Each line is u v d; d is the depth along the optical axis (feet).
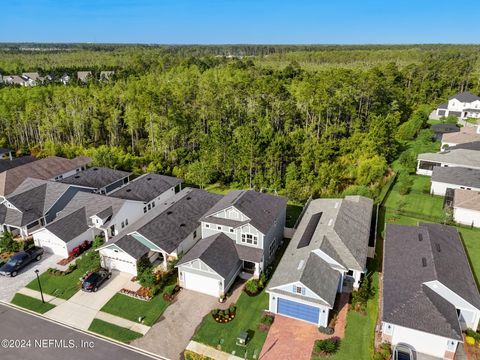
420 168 191.11
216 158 185.68
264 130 187.32
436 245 103.50
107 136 246.27
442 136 232.53
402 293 86.43
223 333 87.15
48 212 141.28
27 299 100.37
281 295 89.40
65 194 148.66
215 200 140.15
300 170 169.99
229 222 111.04
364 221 120.47
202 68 376.27
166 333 87.61
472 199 139.64
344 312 92.68
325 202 131.95
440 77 364.38
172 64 399.24
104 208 132.67
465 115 309.22
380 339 84.02
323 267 95.40
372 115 220.43
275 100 225.56
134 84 266.36
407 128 242.78
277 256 119.55
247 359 79.87
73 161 196.54
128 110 227.81
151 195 152.05
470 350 80.69
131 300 99.35
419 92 344.90
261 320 90.07
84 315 94.07
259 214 112.78
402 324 78.79
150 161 208.85
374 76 237.04
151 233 112.88
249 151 173.47
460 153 188.65
